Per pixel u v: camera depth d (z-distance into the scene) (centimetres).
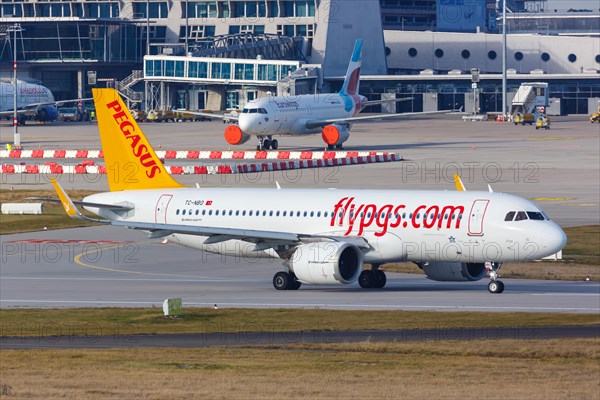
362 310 16375
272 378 10881
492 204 17962
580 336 13850
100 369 11494
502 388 10369
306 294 18562
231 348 13162
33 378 10925
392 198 18775
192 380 10750
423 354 12594
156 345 13512
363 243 18562
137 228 18650
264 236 18562
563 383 10669
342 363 11888
